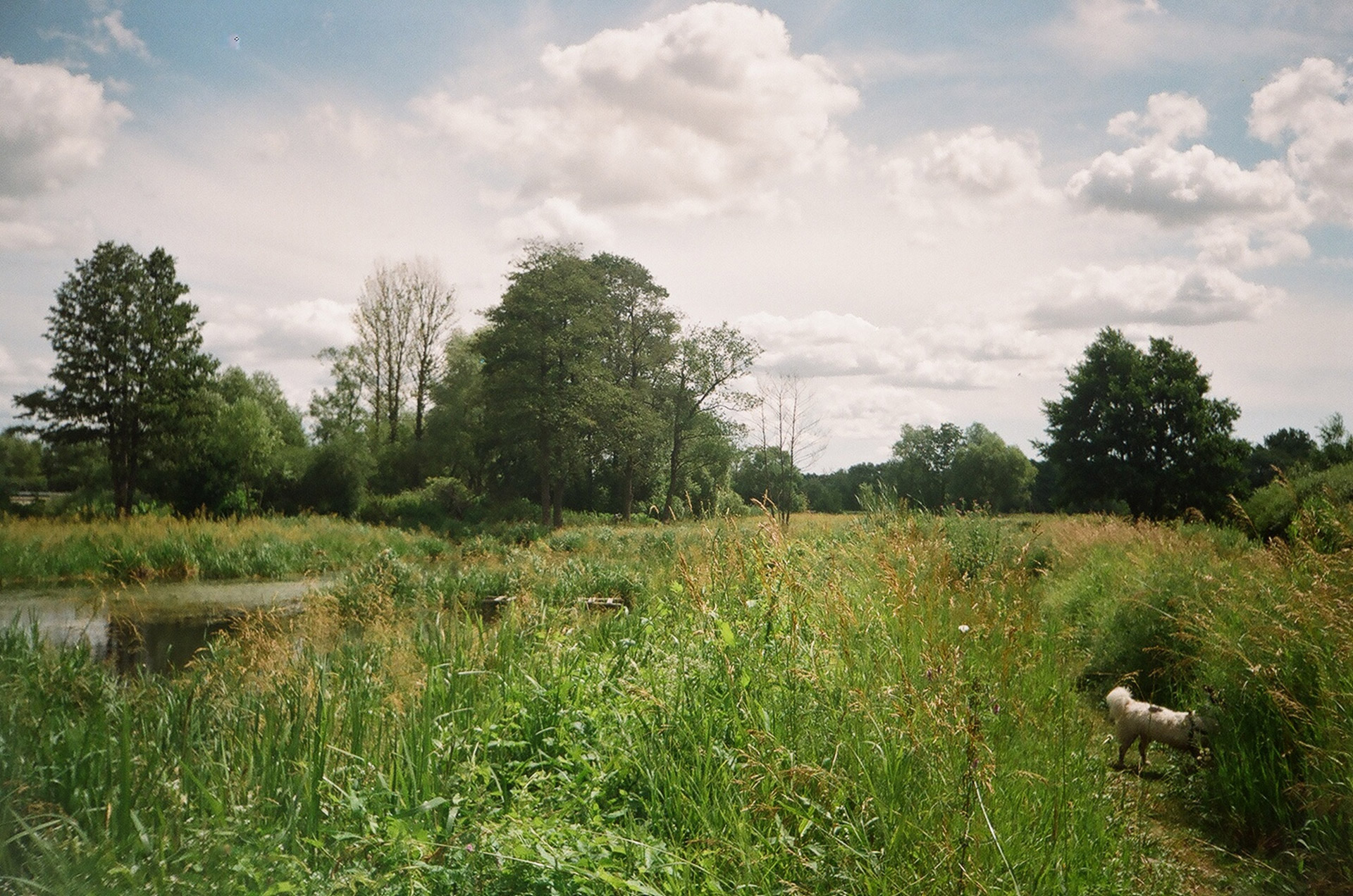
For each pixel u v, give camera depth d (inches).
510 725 175.0
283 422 2209.6
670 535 951.6
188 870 123.6
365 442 1972.2
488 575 644.1
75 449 1750.7
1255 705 189.3
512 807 135.2
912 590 202.2
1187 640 237.0
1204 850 162.1
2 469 1963.6
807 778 127.1
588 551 929.5
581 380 1828.2
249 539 920.3
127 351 1571.1
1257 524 509.0
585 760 151.6
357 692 213.0
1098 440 1756.9
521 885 111.0
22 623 544.7
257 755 172.7
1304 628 187.8
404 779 150.9
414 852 118.4
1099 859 128.2
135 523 970.1
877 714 141.4
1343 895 139.6
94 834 135.7
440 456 2124.8
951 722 135.1
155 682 257.8
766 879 112.9
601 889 110.6
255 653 334.3
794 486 1736.0
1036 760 150.2
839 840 117.0
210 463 1660.9
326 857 125.8
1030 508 3016.7
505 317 1847.9
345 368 2187.5
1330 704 165.9
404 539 1059.9
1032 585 381.1
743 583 206.2
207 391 1772.9
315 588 641.0
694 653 179.2
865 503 422.0
